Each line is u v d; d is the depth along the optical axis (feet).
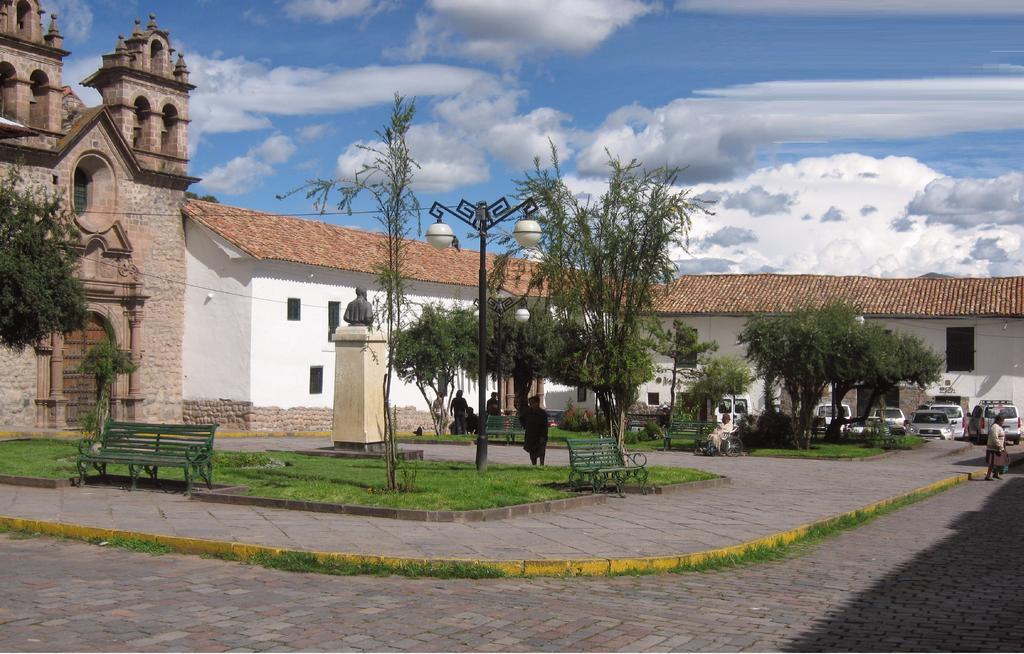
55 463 53.11
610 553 33.47
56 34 104.53
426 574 29.84
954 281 167.32
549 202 58.23
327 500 41.01
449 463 68.23
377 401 71.31
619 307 58.44
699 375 130.93
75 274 103.81
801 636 23.65
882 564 35.96
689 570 33.01
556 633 23.07
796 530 41.29
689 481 57.88
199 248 119.65
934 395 158.71
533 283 60.59
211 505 40.73
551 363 63.21
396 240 45.52
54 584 26.58
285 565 29.94
